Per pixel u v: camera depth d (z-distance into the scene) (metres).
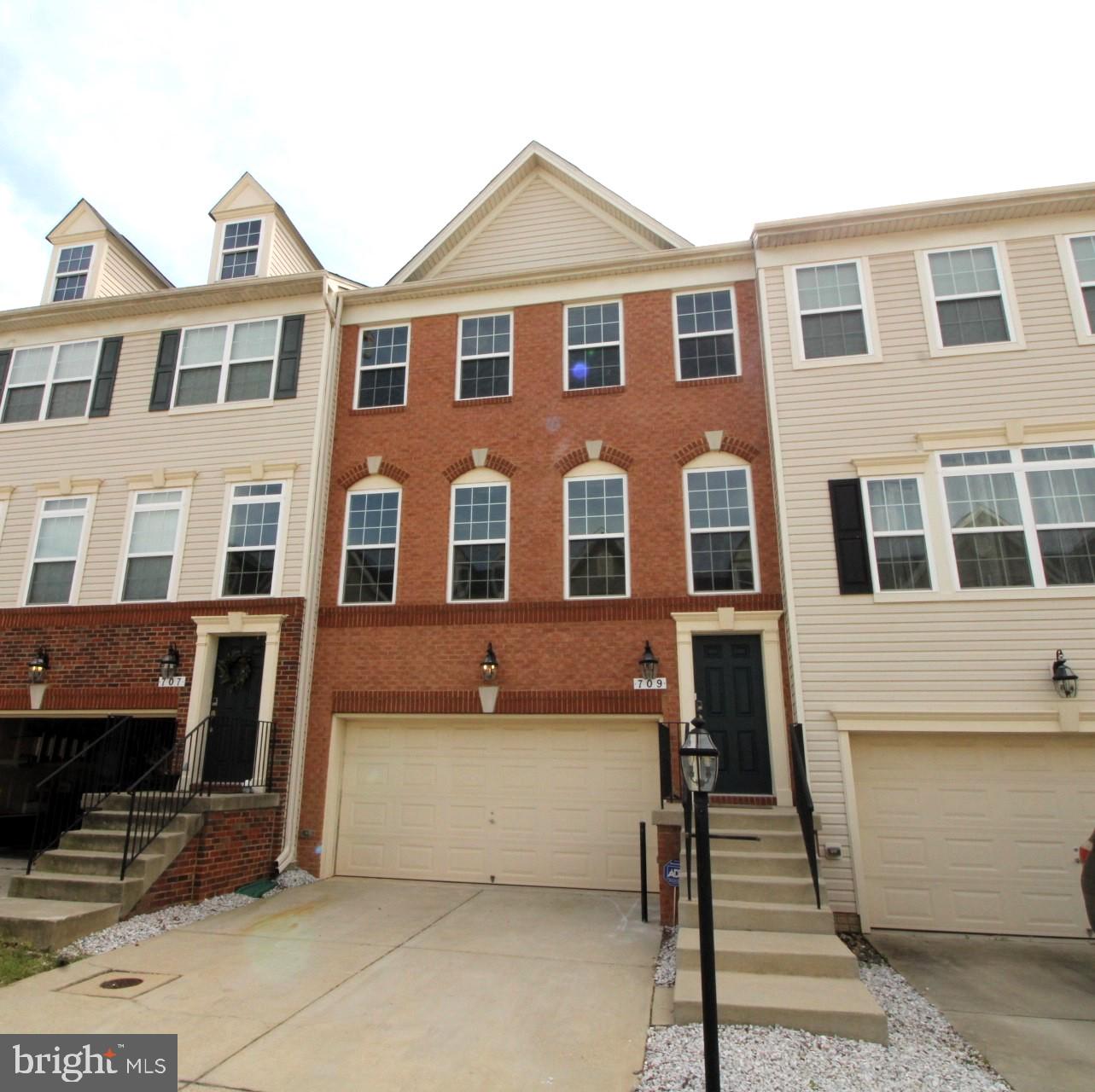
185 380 12.98
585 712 10.34
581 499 11.32
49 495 12.84
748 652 10.19
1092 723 8.69
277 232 14.05
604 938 7.79
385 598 11.55
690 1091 4.53
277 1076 4.73
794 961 6.21
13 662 12.07
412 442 12.15
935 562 9.52
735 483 10.87
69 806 13.16
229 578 11.76
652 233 12.50
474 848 10.53
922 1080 4.78
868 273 10.77
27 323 13.70
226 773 10.88
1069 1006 6.22
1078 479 9.54
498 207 13.35
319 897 9.48
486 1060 4.98
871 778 9.12
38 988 6.11
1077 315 10.08
